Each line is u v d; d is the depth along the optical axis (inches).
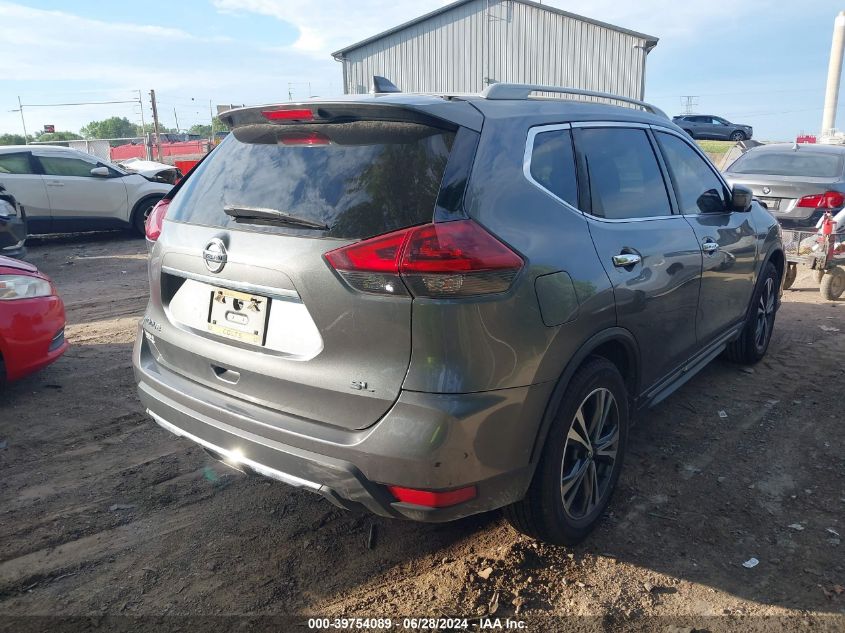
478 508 96.1
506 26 1011.9
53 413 172.2
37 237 510.9
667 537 120.8
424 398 88.5
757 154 378.6
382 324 89.7
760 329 206.1
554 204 108.7
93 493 134.6
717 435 161.0
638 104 152.8
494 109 107.6
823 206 315.3
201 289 110.9
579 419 111.4
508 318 93.1
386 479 90.7
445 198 92.3
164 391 115.3
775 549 117.5
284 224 98.3
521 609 102.9
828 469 145.0
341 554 116.2
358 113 99.3
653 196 141.1
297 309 96.9
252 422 100.3
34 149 454.3
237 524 124.8
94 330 250.1
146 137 1224.2
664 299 133.1
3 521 124.3
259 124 112.7
